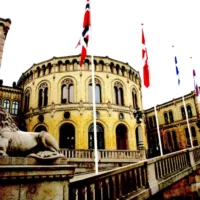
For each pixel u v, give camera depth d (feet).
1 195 12.46
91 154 67.87
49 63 104.99
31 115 100.12
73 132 95.25
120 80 107.86
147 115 159.74
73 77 100.94
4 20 54.70
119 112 99.30
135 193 23.50
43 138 15.72
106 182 19.89
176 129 137.69
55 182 14.40
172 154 34.63
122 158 70.95
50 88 100.73
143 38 51.90
